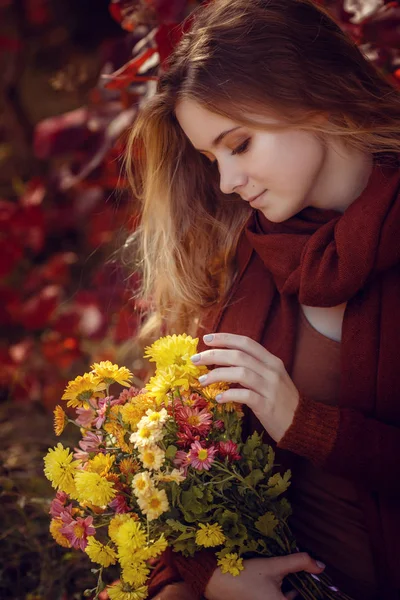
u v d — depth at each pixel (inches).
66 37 114.2
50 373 91.4
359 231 53.7
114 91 71.3
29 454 79.4
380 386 55.2
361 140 55.2
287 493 58.4
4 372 89.4
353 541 57.9
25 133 109.3
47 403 89.4
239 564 53.6
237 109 52.7
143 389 54.1
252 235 57.9
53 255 114.0
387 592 56.7
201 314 62.9
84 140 74.5
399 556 56.1
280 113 52.8
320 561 56.8
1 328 108.7
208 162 61.0
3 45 103.0
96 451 52.6
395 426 55.8
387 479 54.5
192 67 53.7
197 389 53.7
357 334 55.6
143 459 50.1
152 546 50.3
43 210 94.0
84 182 77.4
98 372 53.6
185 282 62.5
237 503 53.0
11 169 112.8
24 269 109.0
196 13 61.1
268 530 53.4
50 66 114.7
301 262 55.5
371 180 54.7
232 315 60.2
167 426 51.8
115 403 53.8
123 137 70.0
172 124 59.0
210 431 52.7
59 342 87.7
